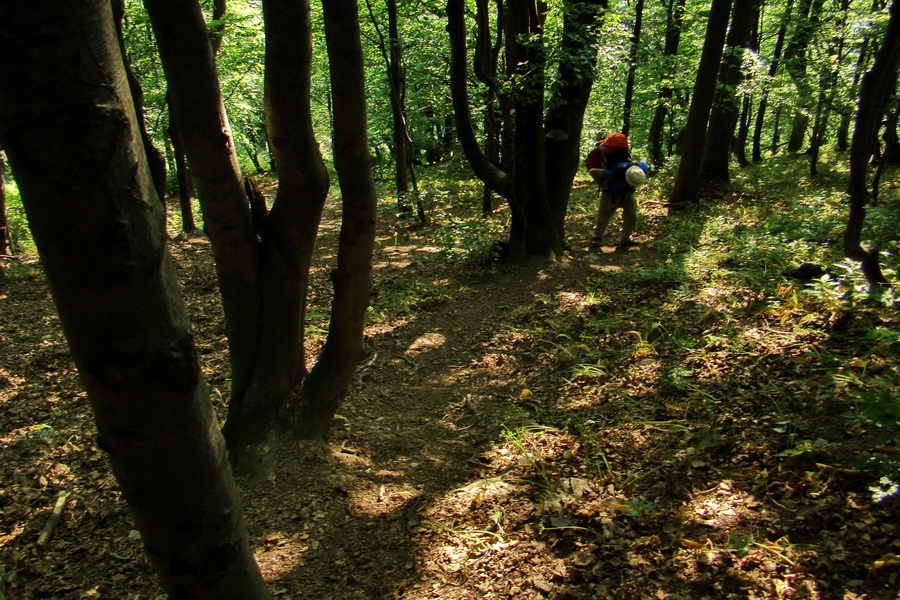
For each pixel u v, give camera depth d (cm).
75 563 346
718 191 1212
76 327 110
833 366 419
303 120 337
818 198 945
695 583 264
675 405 420
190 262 1096
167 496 131
